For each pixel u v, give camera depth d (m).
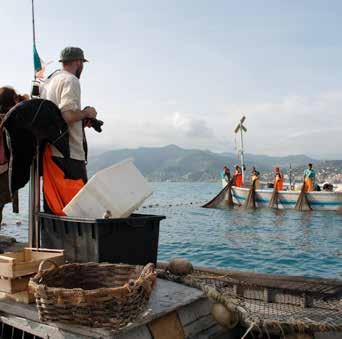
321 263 13.26
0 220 5.15
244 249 15.83
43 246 4.41
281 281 4.30
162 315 3.14
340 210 28.03
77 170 4.39
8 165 4.60
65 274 3.32
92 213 4.00
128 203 4.07
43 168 4.30
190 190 108.56
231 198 32.84
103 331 2.74
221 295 3.52
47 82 4.54
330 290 4.04
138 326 2.96
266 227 22.42
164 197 63.91
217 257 14.36
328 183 30.86
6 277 3.32
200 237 19.03
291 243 17.22
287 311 3.73
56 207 4.22
